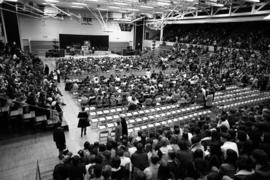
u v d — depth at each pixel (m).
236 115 7.85
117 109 11.81
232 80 19.83
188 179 3.65
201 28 40.72
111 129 9.66
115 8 30.72
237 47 29.53
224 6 26.55
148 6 27.19
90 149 5.69
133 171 4.58
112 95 13.72
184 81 17.95
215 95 15.10
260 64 22.47
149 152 5.22
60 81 21.59
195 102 13.23
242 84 19.02
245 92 16.44
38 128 10.11
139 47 47.59
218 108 12.26
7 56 19.19
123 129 7.98
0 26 24.94
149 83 17.23
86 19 40.47
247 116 7.21
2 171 6.87
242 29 33.50
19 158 7.69
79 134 10.22
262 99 14.24
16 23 26.98
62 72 22.38
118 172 4.30
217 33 36.59
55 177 4.61
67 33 39.62
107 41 43.75
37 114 10.51
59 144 7.63
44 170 6.91
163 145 5.21
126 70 26.50
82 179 4.47
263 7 23.00
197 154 4.27
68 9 36.91
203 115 11.10
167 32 47.41
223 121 7.02
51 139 9.36
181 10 30.88
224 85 17.38
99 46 43.19
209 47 33.44
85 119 9.74
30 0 24.80
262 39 28.83
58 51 34.12
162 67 28.92
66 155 5.64
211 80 18.38
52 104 11.43
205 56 30.38
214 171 3.41
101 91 14.91
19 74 15.15
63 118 11.79
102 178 4.04
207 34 37.84
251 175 3.17
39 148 8.52
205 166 3.72
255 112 8.44
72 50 37.59
